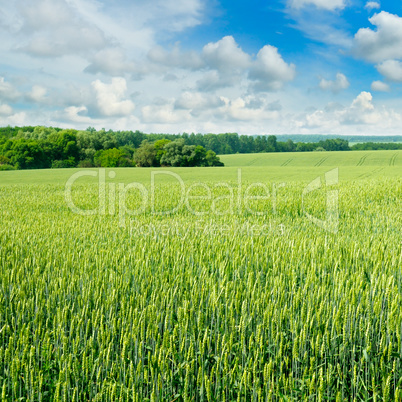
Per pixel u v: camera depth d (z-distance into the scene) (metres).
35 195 20.30
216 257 5.41
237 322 3.52
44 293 4.35
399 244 6.10
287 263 4.88
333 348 3.20
